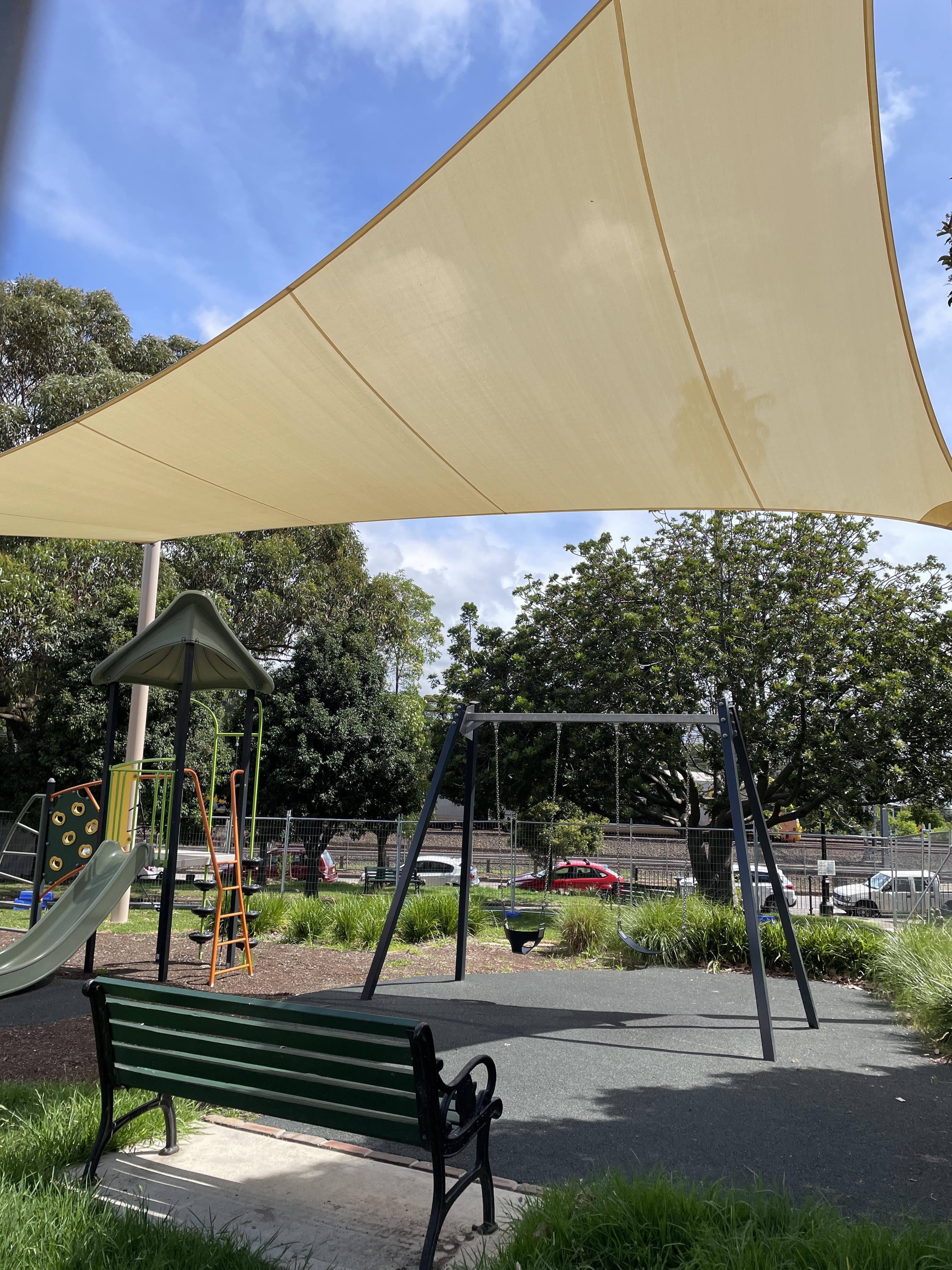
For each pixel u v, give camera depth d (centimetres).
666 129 402
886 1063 590
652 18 352
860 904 2020
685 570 1884
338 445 667
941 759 1703
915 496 638
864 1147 423
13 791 2005
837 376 527
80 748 1908
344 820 1803
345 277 493
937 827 1859
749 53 364
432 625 3450
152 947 995
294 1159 377
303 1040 304
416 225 457
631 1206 290
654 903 1075
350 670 2400
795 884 2416
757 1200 296
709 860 1603
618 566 1956
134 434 640
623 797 1844
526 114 396
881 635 1755
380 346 550
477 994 798
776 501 707
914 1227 282
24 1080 492
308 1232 307
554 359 555
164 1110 376
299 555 2741
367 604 2944
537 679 1983
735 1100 496
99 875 757
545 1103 483
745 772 746
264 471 713
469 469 706
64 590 1972
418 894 1284
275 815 2322
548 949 1095
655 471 677
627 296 498
